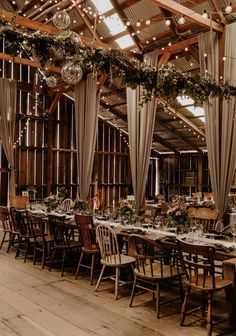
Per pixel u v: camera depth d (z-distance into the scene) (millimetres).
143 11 8617
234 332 3639
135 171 7891
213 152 6504
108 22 9375
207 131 6586
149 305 4340
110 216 6465
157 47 9422
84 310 4156
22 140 12117
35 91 12242
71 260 6336
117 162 14695
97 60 4418
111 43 10008
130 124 8039
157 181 16219
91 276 5121
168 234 4879
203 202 11055
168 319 3926
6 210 6977
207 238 4586
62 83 11906
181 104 11188
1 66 11633
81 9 9031
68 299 4508
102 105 12812
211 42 6715
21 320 3859
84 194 8750
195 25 8344
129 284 5102
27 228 6730
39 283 5152
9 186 11289
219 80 6797
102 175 14180
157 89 4887
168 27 8727
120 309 4199
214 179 6457
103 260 4699
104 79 10258
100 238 4727
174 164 15680
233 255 3770
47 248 6445
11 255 6832
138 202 7785
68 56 4328
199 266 3562
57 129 13016
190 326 3758
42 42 4020
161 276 4023
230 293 3740
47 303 4367
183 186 15164
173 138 14266
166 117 12617
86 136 8789
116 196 14641
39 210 7883
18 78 12000
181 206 4875
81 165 8812
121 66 4586
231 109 6344
